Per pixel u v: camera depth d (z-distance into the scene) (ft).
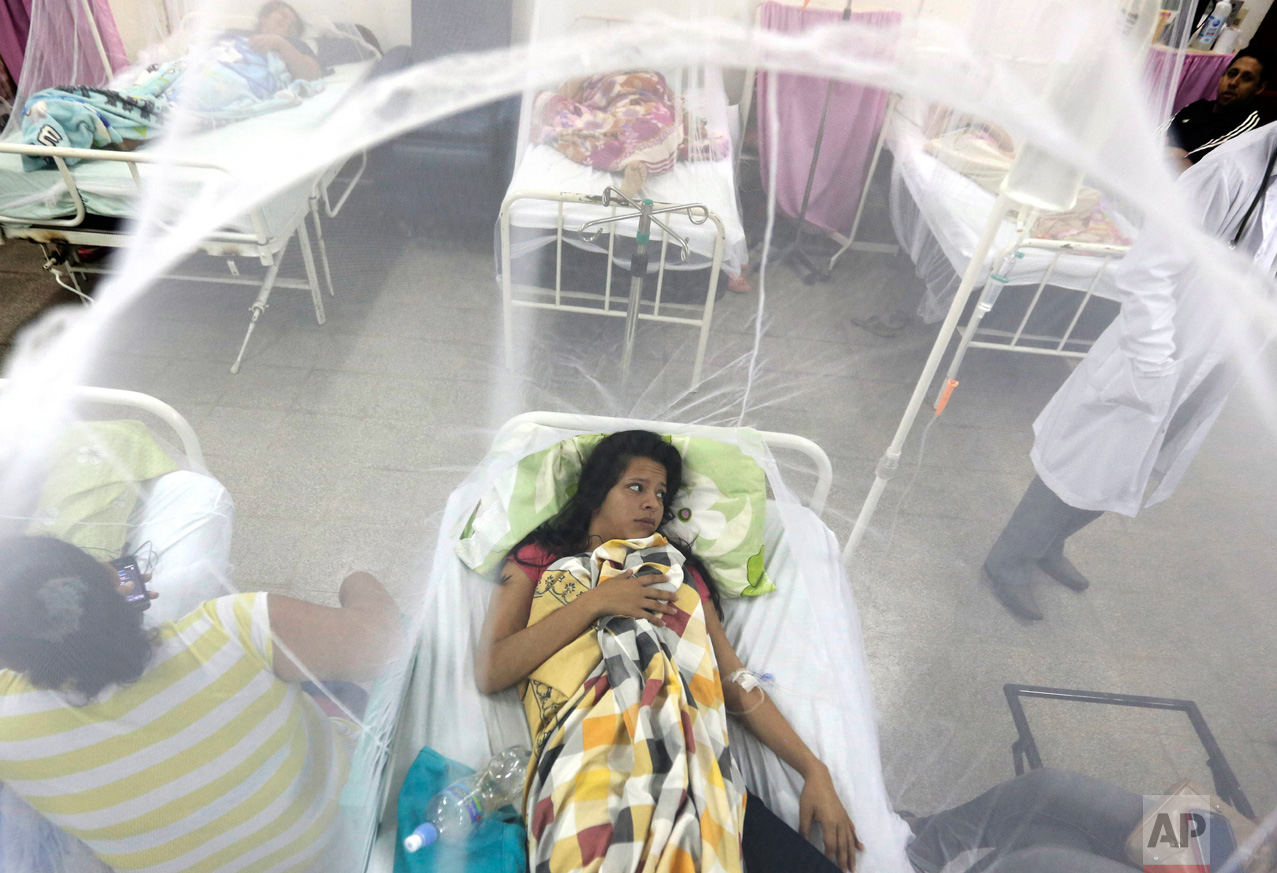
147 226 2.58
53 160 4.13
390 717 2.05
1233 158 2.56
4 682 1.29
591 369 2.48
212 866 1.59
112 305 2.60
